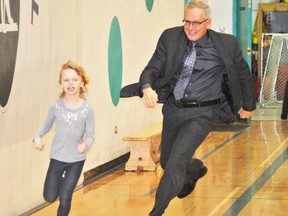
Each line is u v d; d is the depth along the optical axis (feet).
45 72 26.78
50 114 21.43
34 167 26.32
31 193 26.13
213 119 21.47
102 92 34.09
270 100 69.82
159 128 38.60
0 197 23.61
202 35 20.80
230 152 40.63
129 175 33.83
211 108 21.34
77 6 30.25
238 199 27.61
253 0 78.84
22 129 25.07
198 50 20.98
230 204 26.71
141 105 40.73
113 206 26.78
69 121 21.22
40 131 21.48
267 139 46.24
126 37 37.68
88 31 31.96
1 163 23.58
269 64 70.28
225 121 22.50
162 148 22.48
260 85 72.79
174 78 21.25
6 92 23.62
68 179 21.26
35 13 25.75
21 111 24.88
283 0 77.66
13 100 24.20
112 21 35.32
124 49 37.40
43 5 26.45
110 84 35.22
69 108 21.33
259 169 34.76
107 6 34.55
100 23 33.60
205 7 20.66
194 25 20.49
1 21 23.17
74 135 21.26
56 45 27.81
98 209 26.22
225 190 29.45
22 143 25.16
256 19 78.13
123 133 37.47
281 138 46.73
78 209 26.21
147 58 41.60
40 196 26.99
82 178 31.68
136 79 39.63
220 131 50.65
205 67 20.98
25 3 24.90
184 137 20.89
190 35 20.62
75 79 21.09
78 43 30.53
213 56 21.03
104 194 29.14
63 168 21.34
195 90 21.11
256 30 78.02
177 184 20.44
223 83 21.67
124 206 26.78
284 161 37.22
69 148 21.26
